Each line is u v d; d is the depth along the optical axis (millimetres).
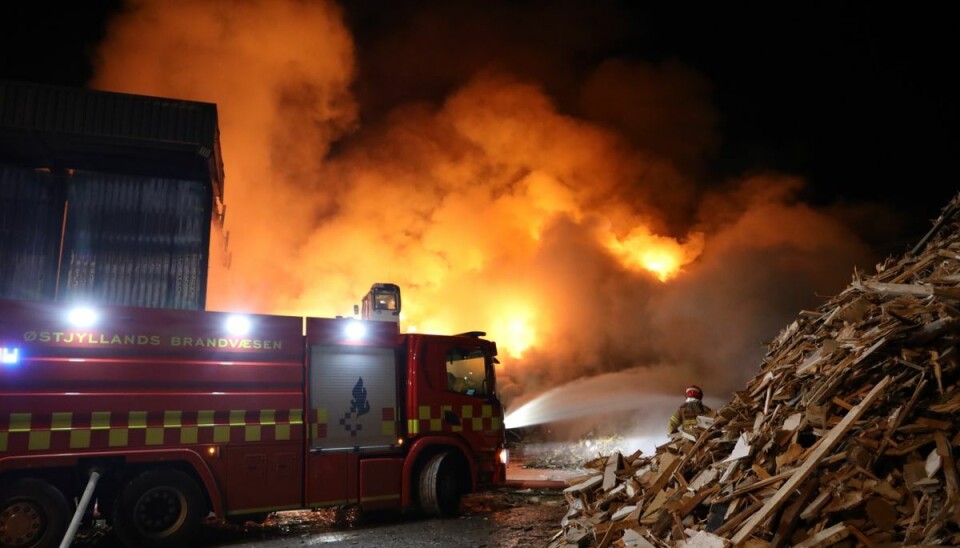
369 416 8125
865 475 3414
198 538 7441
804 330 5215
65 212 12141
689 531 3885
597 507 5062
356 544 6922
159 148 12125
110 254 12203
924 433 3465
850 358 4133
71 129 11484
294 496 7434
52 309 6594
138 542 6551
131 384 6781
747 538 3467
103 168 13062
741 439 4305
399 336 8695
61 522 6281
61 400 6414
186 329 7199
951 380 3670
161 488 6742
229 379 7297
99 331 6758
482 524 7906
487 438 9008
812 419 3914
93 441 6477
